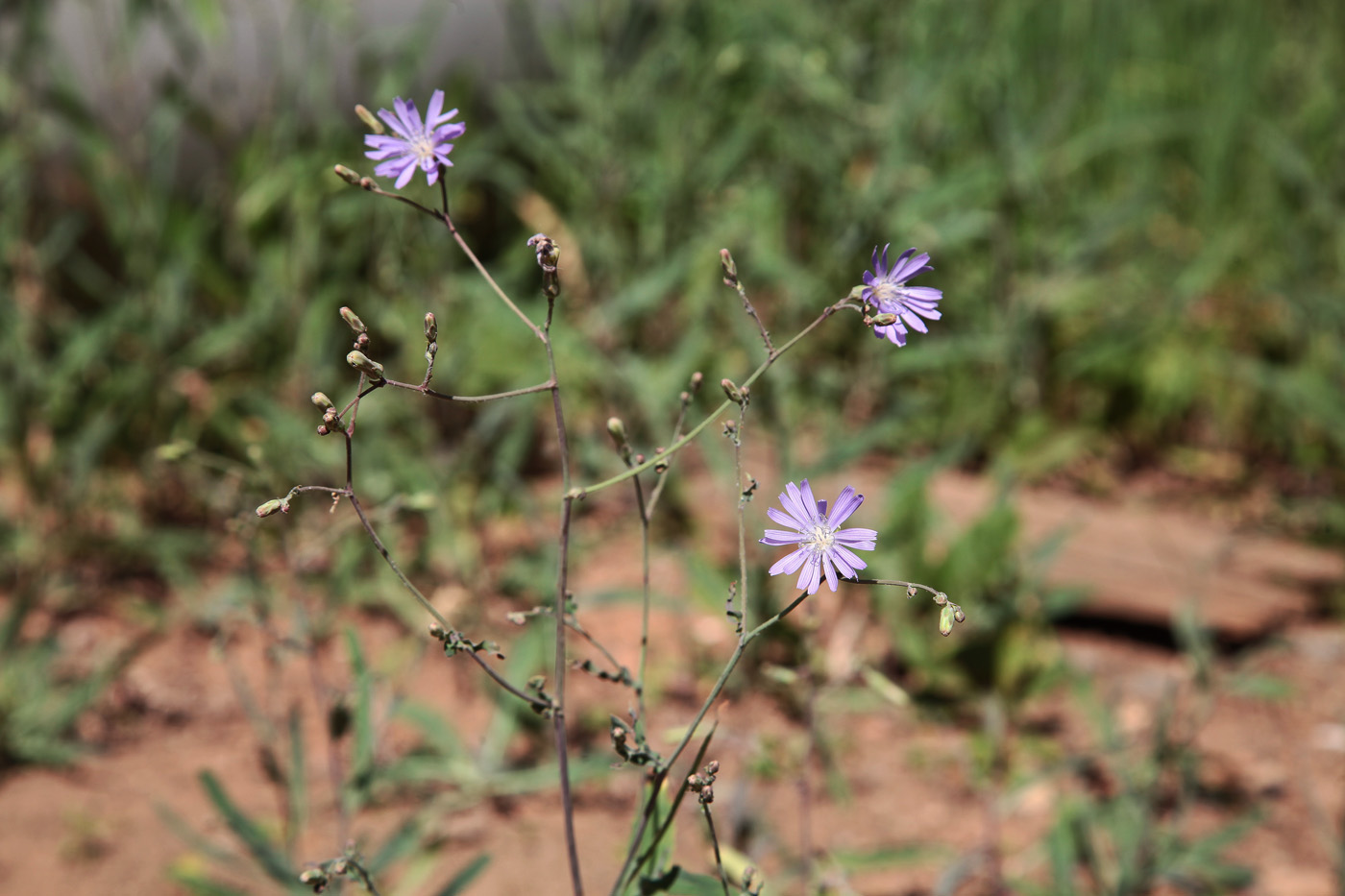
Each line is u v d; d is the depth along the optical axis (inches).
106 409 51.4
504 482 50.3
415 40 53.5
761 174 63.1
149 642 46.3
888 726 44.9
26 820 39.8
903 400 49.7
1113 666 49.6
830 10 59.2
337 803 38.6
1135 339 58.3
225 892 35.7
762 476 52.6
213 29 49.9
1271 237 70.3
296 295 54.6
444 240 54.4
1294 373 59.3
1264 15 83.7
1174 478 60.4
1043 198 59.6
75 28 57.6
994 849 39.4
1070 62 79.4
